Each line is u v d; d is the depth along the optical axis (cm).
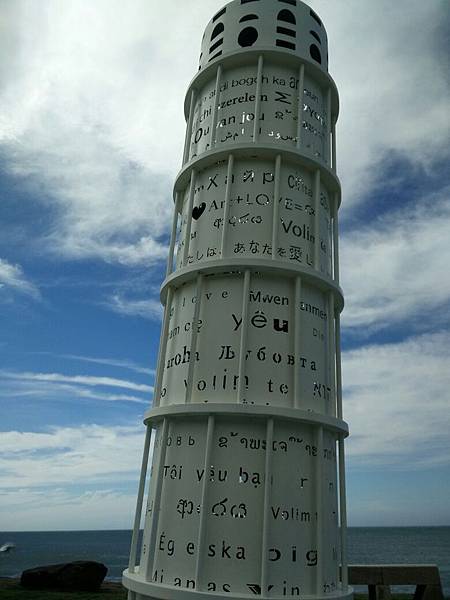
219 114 1934
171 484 1473
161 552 1413
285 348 1570
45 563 9944
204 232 1764
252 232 1702
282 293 1633
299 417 1454
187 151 2067
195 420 1499
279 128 1870
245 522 1359
